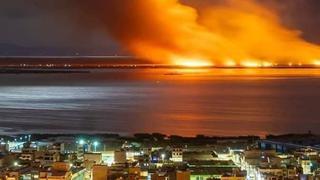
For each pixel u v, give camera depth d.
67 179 192.62
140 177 197.88
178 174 198.25
